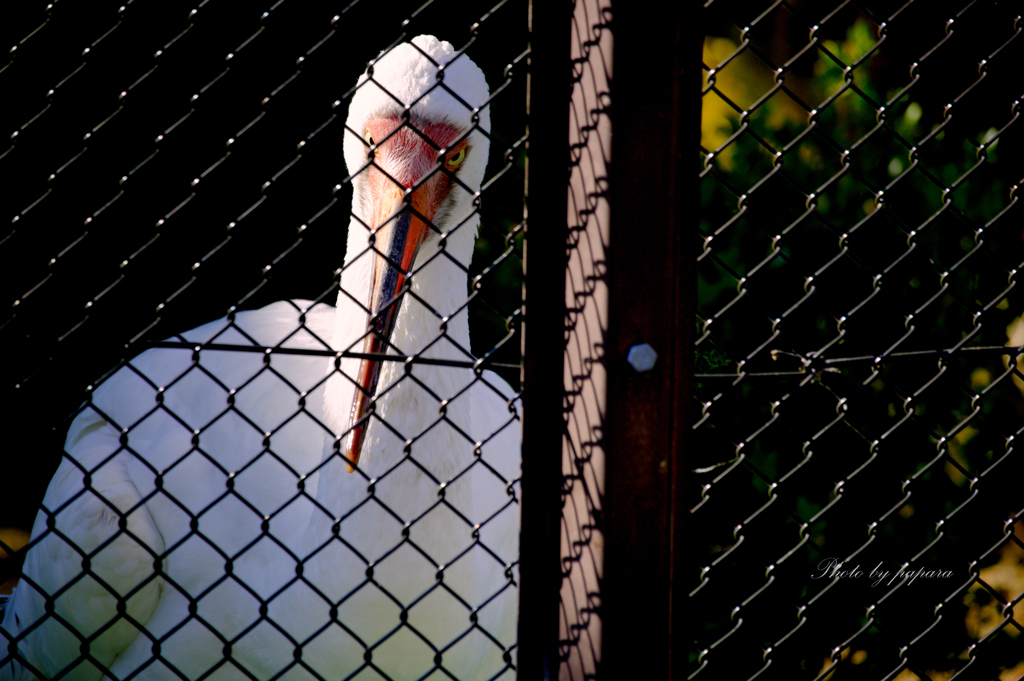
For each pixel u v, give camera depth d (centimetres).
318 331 579
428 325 449
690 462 278
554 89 277
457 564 439
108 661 522
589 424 276
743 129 313
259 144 660
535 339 286
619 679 278
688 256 272
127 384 579
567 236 281
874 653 656
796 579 666
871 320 690
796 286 698
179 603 489
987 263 666
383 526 424
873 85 693
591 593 279
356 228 489
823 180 699
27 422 366
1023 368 661
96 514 495
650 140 263
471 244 486
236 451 507
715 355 669
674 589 279
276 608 449
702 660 358
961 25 560
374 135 463
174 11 643
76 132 666
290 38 636
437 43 469
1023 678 404
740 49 308
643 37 259
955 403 672
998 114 627
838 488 368
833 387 666
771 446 671
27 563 556
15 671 588
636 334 268
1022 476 664
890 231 687
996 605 661
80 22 638
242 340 569
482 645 483
